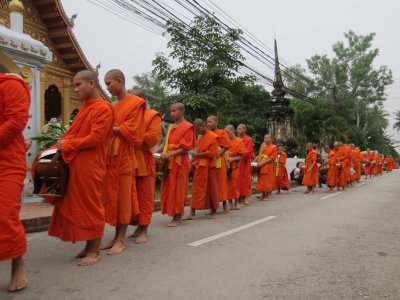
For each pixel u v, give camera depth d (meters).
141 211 5.55
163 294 3.61
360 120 48.94
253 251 5.14
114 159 4.85
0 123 3.53
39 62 8.37
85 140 4.13
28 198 8.09
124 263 4.54
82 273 4.16
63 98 14.91
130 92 5.79
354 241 5.82
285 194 13.40
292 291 3.74
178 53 14.47
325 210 9.00
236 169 9.27
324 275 4.22
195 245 5.43
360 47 46.59
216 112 14.55
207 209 8.39
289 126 24.06
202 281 3.96
